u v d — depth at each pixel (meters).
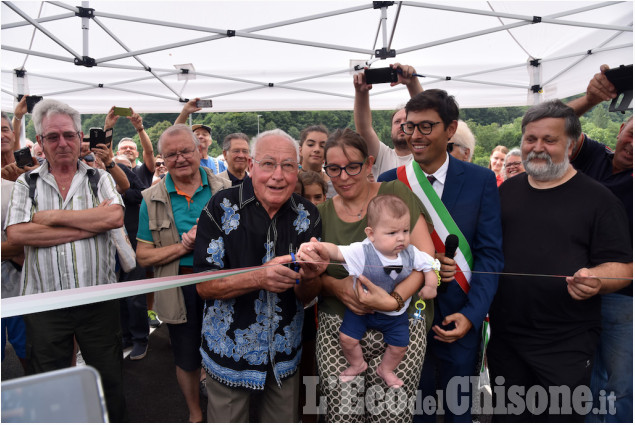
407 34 4.51
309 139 3.04
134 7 3.97
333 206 1.63
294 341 1.51
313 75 5.26
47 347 1.34
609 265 1.56
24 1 3.52
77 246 1.66
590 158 2.05
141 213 2.04
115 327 1.36
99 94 4.77
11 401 0.51
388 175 1.88
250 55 4.93
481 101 5.23
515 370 1.68
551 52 4.62
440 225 1.72
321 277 1.50
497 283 1.66
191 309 1.50
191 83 5.12
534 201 1.71
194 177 2.07
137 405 1.28
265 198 1.44
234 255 1.45
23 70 4.29
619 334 1.57
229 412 1.40
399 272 1.44
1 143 2.14
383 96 5.73
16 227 1.61
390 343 1.47
